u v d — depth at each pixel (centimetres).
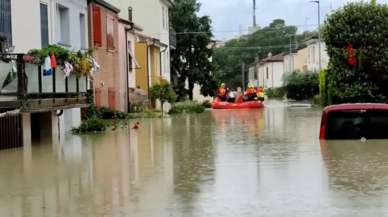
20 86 2022
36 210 1088
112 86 3984
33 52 2159
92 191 1257
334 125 2134
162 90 4922
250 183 1310
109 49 3884
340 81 4119
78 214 1048
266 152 1861
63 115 2722
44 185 1345
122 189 1272
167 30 6356
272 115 4156
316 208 1052
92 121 2875
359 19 4022
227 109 5503
